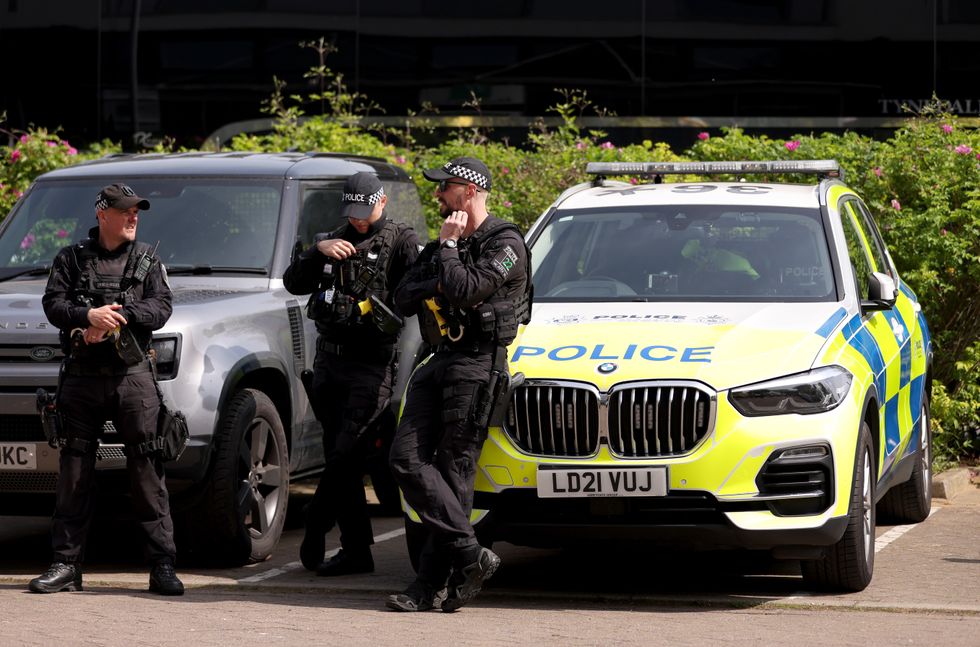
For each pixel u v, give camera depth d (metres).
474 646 21.92
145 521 26.89
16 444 27.97
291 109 53.31
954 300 43.34
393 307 27.64
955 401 42.41
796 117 63.59
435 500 24.25
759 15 63.53
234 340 29.75
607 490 24.52
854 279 29.58
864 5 63.12
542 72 64.50
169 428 26.73
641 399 24.73
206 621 23.89
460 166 24.41
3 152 47.12
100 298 26.14
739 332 26.48
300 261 27.75
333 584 27.78
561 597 26.34
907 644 22.16
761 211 31.12
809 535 24.66
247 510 29.59
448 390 24.23
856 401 25.91
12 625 23.34
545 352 25.94
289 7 65.56
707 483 24.42
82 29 66.94
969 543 32.28
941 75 62.78
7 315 28.38
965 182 43.25
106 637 22.45
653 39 63.84
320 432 33.22
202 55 66.31
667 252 30.38
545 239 31.53
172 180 34.94
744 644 22.12
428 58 65.00
